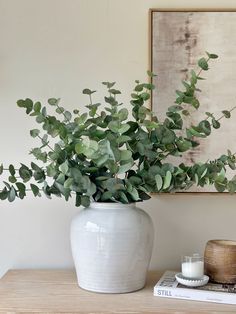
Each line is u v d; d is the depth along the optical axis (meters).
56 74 1.63
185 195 1.62
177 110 1.36
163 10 1.60
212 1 1.62
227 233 1.62
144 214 1.34
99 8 1.63
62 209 1.62
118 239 1.27
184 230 1.62
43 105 1.63
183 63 1.60
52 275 1.51
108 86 1.38
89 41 1.63
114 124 1.22
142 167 1.32
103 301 1.24
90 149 1.19
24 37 1.63
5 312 1.16
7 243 1.62
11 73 1.63
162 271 1.59
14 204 1.62
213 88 1.60
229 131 1.60
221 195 1.61
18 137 1.62
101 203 1.31
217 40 1.59
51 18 1.63
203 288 1.29
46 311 1.16
